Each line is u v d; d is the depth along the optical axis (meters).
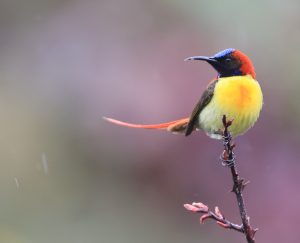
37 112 13.85
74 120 13.52
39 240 14.16
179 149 13.01
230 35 13.17
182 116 12.66
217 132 10.81
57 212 14.32
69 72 13.63
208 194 12.88
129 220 14.08
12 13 14.64
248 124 10.64
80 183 14.16
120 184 13.76
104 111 13.19
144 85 12.98
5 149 14.09
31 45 14.27
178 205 13.43
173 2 13.63
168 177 13.15
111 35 13.68
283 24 13.26
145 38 13.54
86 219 14.27
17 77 14.22
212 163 12.89
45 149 13.99
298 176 12.52
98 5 14.01
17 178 14.18
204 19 13.34
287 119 12.91
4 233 14.08
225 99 10.48
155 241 13.95
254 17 13.23
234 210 12.77
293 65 13.10
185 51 13.17
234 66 10.73
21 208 14.27
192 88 12.80
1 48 14.57
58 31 14.06
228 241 14.01
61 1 14.34
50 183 14.29
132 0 13.84
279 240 12.40
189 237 13.98
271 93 13.03
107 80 13.28
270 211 12.47
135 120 12.88
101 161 13.66
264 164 12.65
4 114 14.05
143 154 13.12
